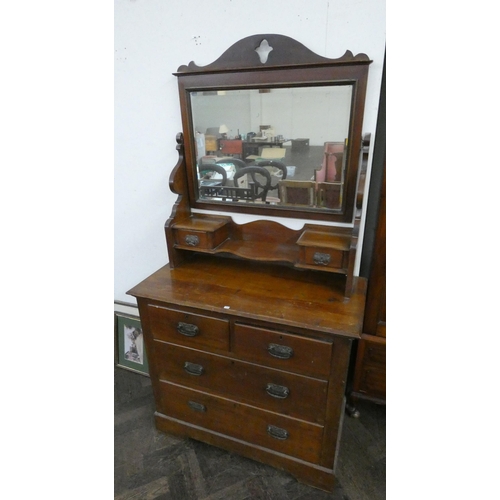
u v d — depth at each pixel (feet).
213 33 4.11
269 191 4.47
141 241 5.82
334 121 3.89
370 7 3.49
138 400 5.67
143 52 4.53
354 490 4.17
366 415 5.20
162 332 4.28
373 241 4.29
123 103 4.93
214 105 4.30
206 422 4.60
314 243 3.88
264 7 3.81
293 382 3.80
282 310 3.68
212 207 4.84
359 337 3.22
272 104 4.05
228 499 4.12
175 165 4.80
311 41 3.76
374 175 4.15
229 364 4.07
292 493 4.17
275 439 4.22
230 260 5.01
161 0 4.21
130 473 4.44
